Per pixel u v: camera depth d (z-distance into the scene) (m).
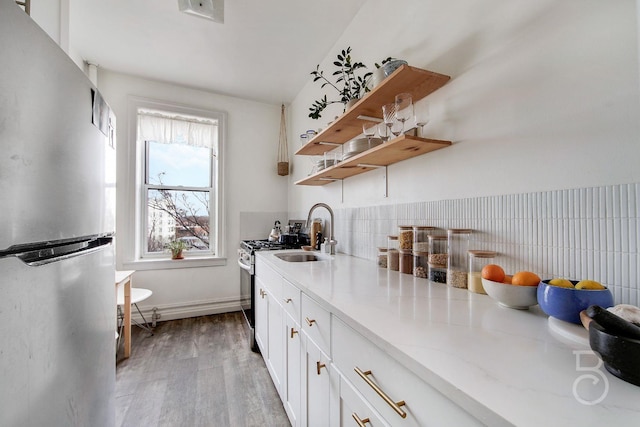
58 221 0.70
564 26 0.81
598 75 0.74
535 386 0.43
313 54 2.39
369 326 0.68
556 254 0.82
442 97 1.24
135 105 2.74
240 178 3.21
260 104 3.33
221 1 1.80
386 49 1.63
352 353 0.77
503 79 0.98
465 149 1.13
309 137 2.18
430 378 0.48
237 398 1.61
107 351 1.07
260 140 3.32
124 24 2.02
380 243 1.67
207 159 3.18
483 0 1.06
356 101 1.55
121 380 1.78
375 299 0.91
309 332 1.08
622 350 0.43
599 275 0.72
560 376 0.46
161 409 1.51
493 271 0.84
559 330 0.63
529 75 0.90
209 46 2.28
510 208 0.95
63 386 0.74
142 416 1.46
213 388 1.70
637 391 0.41
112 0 1.80
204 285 3.01
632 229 0.67
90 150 0.89
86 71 2.50
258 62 2.51
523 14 0.92
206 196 3.18
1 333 0.52
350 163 1.56
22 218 0.57
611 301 0.63
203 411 1.50
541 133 0.87
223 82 2.87
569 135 0.80
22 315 0.58
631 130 0.68
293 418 1.27
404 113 1.20
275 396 1.63
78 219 0.80
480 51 1.07
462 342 0.59
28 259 0.61
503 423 0.36
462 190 1.14
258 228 3.29
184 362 2.01
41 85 0.64
